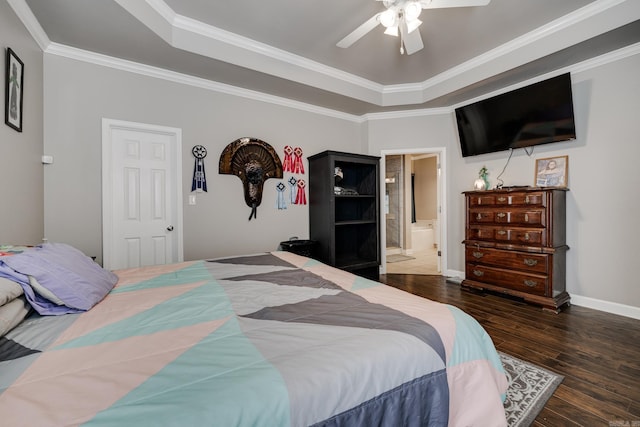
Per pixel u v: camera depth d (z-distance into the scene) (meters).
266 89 3.42
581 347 2.08
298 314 1.10
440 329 1.03
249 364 0.75
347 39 2.19
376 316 1.08
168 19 2.41
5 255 1.14
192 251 3.14
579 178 2.92
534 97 3.04
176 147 3.04
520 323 2.50
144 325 1.00
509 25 2.60
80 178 2.59
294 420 0.65
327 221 3.62
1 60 1.79
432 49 3.00
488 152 3.56
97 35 2.32
